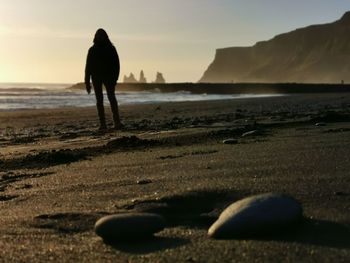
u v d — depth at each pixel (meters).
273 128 9.40
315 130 8.59
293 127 9.48
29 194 4.70
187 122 13.41
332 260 2.49
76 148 8.20
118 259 2.70
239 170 4.91
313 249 2.64
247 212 2.95
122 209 3.82
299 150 6.00
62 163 6.79
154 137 8.88
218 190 4.03
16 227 3.47
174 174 5.04
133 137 8.45
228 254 2.64
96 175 5.47
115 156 6.99
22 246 3.01
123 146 7.96
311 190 3.83
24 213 3.90
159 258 2.66
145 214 3.13
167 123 13.19
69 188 4.82
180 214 3.66
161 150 7.34
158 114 18.64
